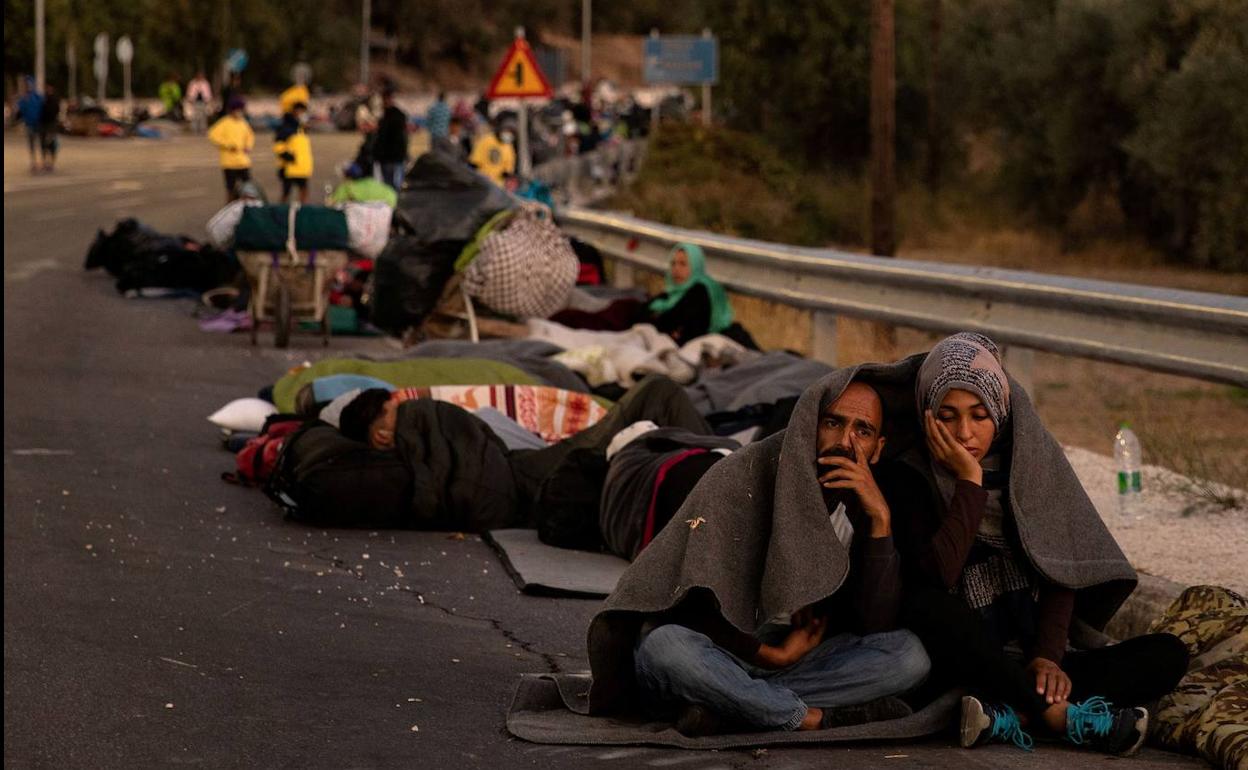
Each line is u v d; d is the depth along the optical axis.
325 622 15.30
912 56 94.12
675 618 11.76
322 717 12.30
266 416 23.62
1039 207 75.12
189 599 16.00
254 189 42.03
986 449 11.52
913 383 11.75
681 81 89.75
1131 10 64.69
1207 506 18.58
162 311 40.81
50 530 18.84
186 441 24.88
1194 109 60.16
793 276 30.09
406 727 12.05
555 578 16.80
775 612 11.25
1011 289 22.64
